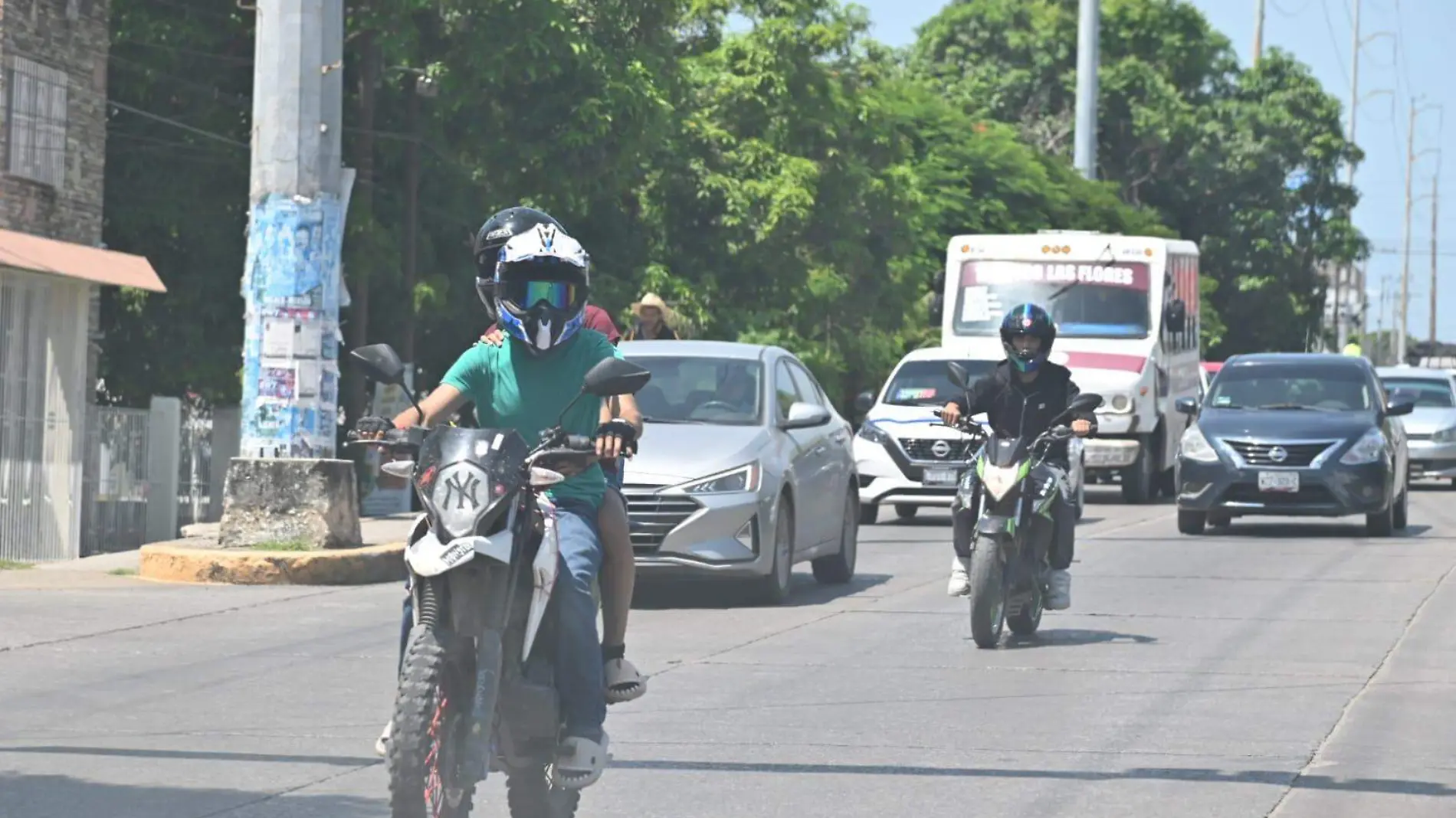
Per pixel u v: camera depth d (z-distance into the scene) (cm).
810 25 8619
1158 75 14900
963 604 3428
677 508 3219
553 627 1478
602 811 1756
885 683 2516
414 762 1333
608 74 6038
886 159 9144
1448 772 1945
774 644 2880
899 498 5375
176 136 6334
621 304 6988
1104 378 6412
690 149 7856
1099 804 1794
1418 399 8175
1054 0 15275
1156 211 14088
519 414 1552
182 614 3181
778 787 1869
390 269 6147
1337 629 3080
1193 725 2214
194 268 6431
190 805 1764
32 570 3938
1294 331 15038
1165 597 3531
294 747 2053
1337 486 4828
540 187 6131
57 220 5803
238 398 6650
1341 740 2122
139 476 5291
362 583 3706
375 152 6431
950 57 15188
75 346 5038
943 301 6719
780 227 7812
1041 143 14562
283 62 3938
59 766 1944
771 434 3425
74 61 5875
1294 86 15275
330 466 3834
